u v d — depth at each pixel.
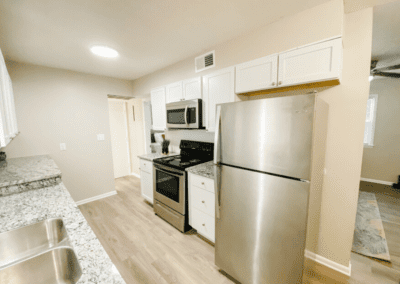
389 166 3.70
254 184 1.27
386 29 1.73
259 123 1.20
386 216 2.48
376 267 1.62
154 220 2.45
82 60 2.36
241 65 1.73
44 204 1.15
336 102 1.51
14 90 2.31
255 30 1.73
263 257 1.28
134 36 1.79
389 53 2.33
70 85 2.79
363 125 1.42
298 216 1.10
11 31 1.59
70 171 2.84
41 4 1.25
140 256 1.77
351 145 1.47
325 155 1.57
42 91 2.53
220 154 1.47
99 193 3.17
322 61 1.28
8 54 2.07
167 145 3.03
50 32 1.64
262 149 1.21
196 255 1.79
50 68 2.59
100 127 3.13
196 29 1.71
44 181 1.47
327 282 1.48
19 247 0.91
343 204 1.54
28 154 2.45
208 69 2.20
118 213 2.64
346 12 1.41
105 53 2.17
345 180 1.52
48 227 0.99
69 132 2.80
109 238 2.06
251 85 1.67
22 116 2.39
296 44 1.50
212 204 1.81
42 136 2.56
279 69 1.48
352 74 1.43
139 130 4.20
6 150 2.29
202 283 1.47
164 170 2.32
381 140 3.74
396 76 2.90
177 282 1.49
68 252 0.76
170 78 2.73
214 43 2.02
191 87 2.25
